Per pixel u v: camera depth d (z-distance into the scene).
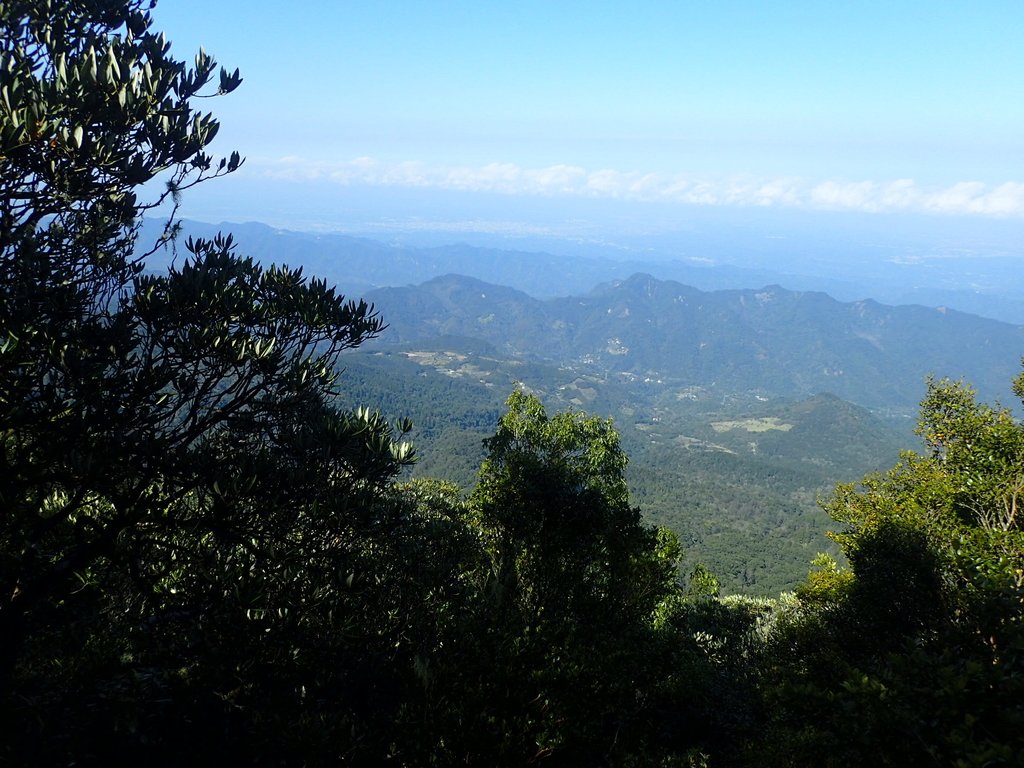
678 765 8.31
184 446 5.91
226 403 7.19
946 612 9.59
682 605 20.06
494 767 6.30
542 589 10.62
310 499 6.61
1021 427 15.24
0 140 4.81
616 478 13.41
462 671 6.93
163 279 6.57
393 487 9.49
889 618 10.36
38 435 5.36
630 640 10.35
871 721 4.58
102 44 6.54
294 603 6.32
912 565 10.29
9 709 5.67
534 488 11.17
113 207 6.04
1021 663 5.01
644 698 9.81
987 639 5.92
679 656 11.55
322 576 6.74
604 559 11.36
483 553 10.78
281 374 6.97
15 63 5.69
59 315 5.59
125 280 6.39
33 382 5.20
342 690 6.99
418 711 6.59
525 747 6.72
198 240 7.43
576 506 11.16
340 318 7.52
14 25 5.88
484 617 7.81
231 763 6.20
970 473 15.13
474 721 6.49
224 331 6.14
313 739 5.79
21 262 5.27
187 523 5.90
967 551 11.07
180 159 6.15
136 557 5.82
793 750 5.82
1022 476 14.02
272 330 7.10
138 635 6.83
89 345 5.68
